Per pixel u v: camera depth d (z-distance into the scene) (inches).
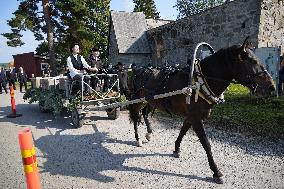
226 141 257.6
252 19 623.5
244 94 485.7
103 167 213.9
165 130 306.7
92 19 1449.3
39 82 448.8
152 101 229.5
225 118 337.4
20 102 614.5
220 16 705.6
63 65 1312.7
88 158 234.4
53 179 197.0
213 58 177.5
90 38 1199.6
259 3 604.1
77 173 205.5
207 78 177.6
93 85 345.1
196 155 227.6
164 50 986.7
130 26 1178.0
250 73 159.0
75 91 343.9
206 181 182.9
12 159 243.8
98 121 367.9
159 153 237.1
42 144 278.5
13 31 1214.9
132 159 226.8
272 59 454.3
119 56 1107.9
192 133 289.3
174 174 195.3
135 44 1112.2
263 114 343.9
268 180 179.3
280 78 441.1
